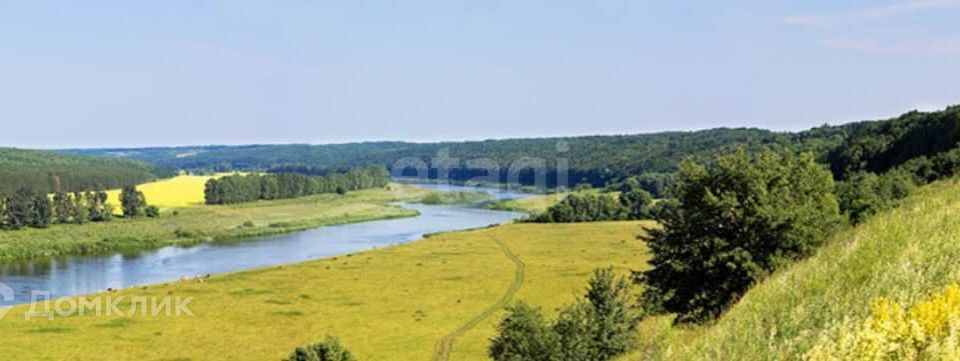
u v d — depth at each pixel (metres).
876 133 106.75
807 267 15.30
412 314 67.19
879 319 9.63
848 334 9.38
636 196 152.38
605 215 150.62
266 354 54.69
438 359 52.69
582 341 32.97
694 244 27.03
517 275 85.62
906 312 9.98
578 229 131.25
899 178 59.12
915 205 19.77
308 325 63.50
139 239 131.50
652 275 28.70
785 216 25.66
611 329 32.97
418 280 83.69
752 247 26.25
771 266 25.27
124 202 159.12
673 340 15.93
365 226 154.62
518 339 36.19
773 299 13.63
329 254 113.62
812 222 26.12
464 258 99.75
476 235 126.88
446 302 71.94
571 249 106.00
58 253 117.69
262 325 63.50
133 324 63.22
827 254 16.14
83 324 62.97
